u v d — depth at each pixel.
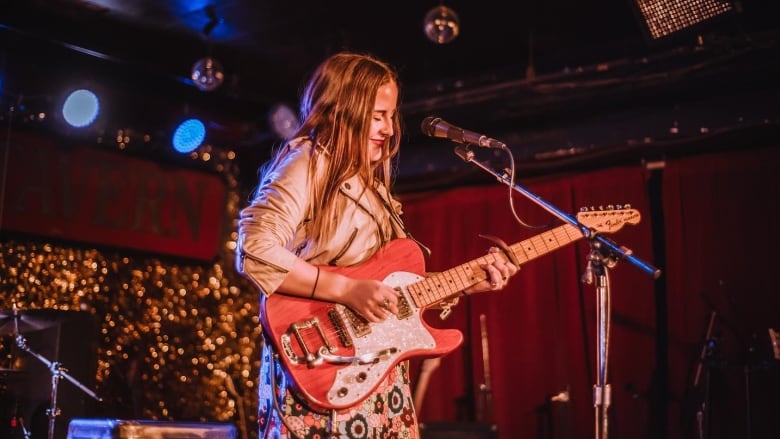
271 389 1.87
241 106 5.83
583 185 5.23
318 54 5.06
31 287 4.94
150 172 5.48
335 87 2.02
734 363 4.46
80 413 4.56
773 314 4.58
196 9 4.49
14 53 4.80
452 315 5.66
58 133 4.97
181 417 5.56
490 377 5.44
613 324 5.06
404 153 5.72
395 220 2.13
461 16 4.49
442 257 5.72
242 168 6.08
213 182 5.89
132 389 5.33
